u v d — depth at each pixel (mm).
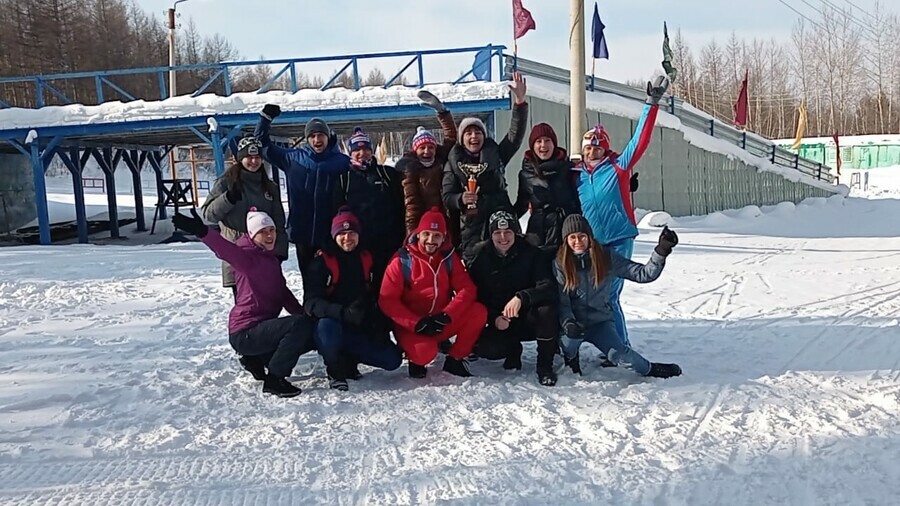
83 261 10039
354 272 4203
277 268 4172
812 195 19750
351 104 13234
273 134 16578
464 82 13750
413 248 4219
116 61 49219
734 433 3344
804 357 4645
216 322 5906
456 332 4250
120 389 4078
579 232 4055
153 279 8312
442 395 3988
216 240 3924
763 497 2707
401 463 3090
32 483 2912
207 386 4176
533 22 13031
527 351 5000
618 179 4539
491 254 4285
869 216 16781
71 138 14906
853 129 60219
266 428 3525
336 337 4012
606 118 15719
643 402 3795
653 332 5469
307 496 2797
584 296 4203
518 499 2717
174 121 13391
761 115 61594
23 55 43969
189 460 3145
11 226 19344
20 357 4770
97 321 5953
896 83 58875
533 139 4539
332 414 3727
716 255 10398
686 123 17578
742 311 6230
